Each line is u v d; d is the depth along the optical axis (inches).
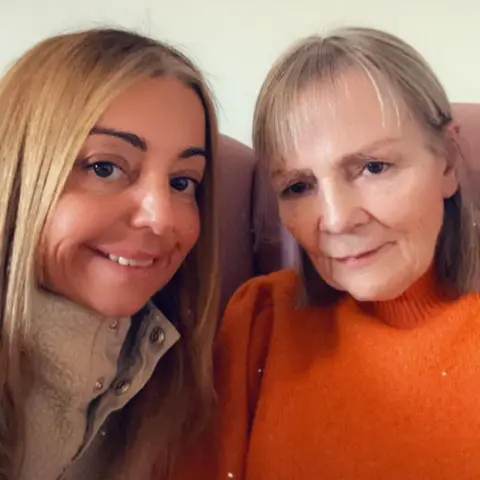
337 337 27.8
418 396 25.3
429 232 25.4
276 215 34.7
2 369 23.3
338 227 24.7
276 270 35.4
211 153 27.0
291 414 27.0
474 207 28.0
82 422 25.1
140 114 23.6
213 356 29.4
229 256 33.9
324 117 24.7
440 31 40.5
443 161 25.9
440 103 25.8
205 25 41.7
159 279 25.4
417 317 26.5
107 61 23.9
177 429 27.3
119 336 25.6
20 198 23.4
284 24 41.2
